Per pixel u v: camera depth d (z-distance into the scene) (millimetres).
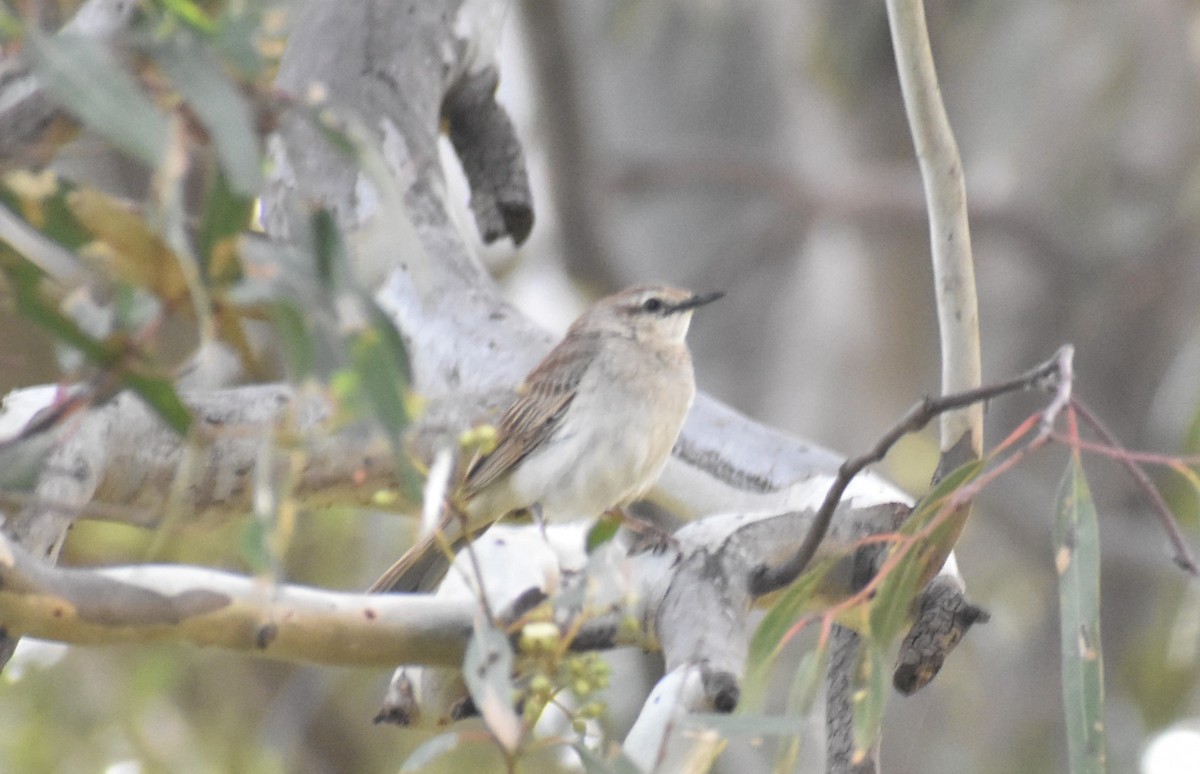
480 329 9430
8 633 5766
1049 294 21078
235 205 4766
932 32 20344
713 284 20734
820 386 20062
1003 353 21047
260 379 6055
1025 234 20828
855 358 20141
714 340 20766
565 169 17516
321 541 14617
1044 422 5617
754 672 6152
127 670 13523
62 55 4281
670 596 6664
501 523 10180
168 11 4676
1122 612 19062
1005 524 19078
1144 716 16188
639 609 6680
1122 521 19422
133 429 7422
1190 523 16266
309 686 15414
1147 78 20719
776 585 6918
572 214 17719
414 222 9828
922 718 18312
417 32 10320
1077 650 6234
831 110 20766
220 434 5148
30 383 7832
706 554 6848
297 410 6238
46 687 13133
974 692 18438
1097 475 20125
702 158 20047
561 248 18062
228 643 6027
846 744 7605
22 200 4875
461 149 10906
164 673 13023
